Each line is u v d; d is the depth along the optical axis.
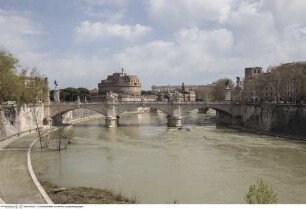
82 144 118.44
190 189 67.25
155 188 67.75
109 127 176.12
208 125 186.12
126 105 181.75
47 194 57.84
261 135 142.12
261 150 107.38
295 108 141.38
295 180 74.00
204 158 95.88
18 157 84.62
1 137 114.94
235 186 69.50
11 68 126.06
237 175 77.88
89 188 63.50
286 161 92.00
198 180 73.69
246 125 173.88
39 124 166.12
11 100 131.38
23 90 135.75
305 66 172.25
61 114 183.62
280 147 112.50
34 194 55.47
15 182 61.97
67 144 117.06
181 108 181.50
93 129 166.75
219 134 145.88
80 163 88.62
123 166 86.06
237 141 125.50
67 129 132.00
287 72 170.12
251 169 83.38
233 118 183.25
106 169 82.69
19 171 69.81
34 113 147.62
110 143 121.31
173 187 68.44
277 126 149.88
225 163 89.75
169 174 78.50
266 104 159.00
